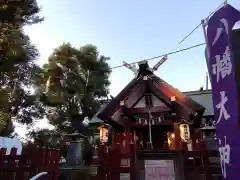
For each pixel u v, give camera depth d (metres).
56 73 22.45
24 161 8.34
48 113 22.41
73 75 21.72
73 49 23.78
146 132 14.80
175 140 10.06
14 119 19.34
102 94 24.12
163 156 9.26
